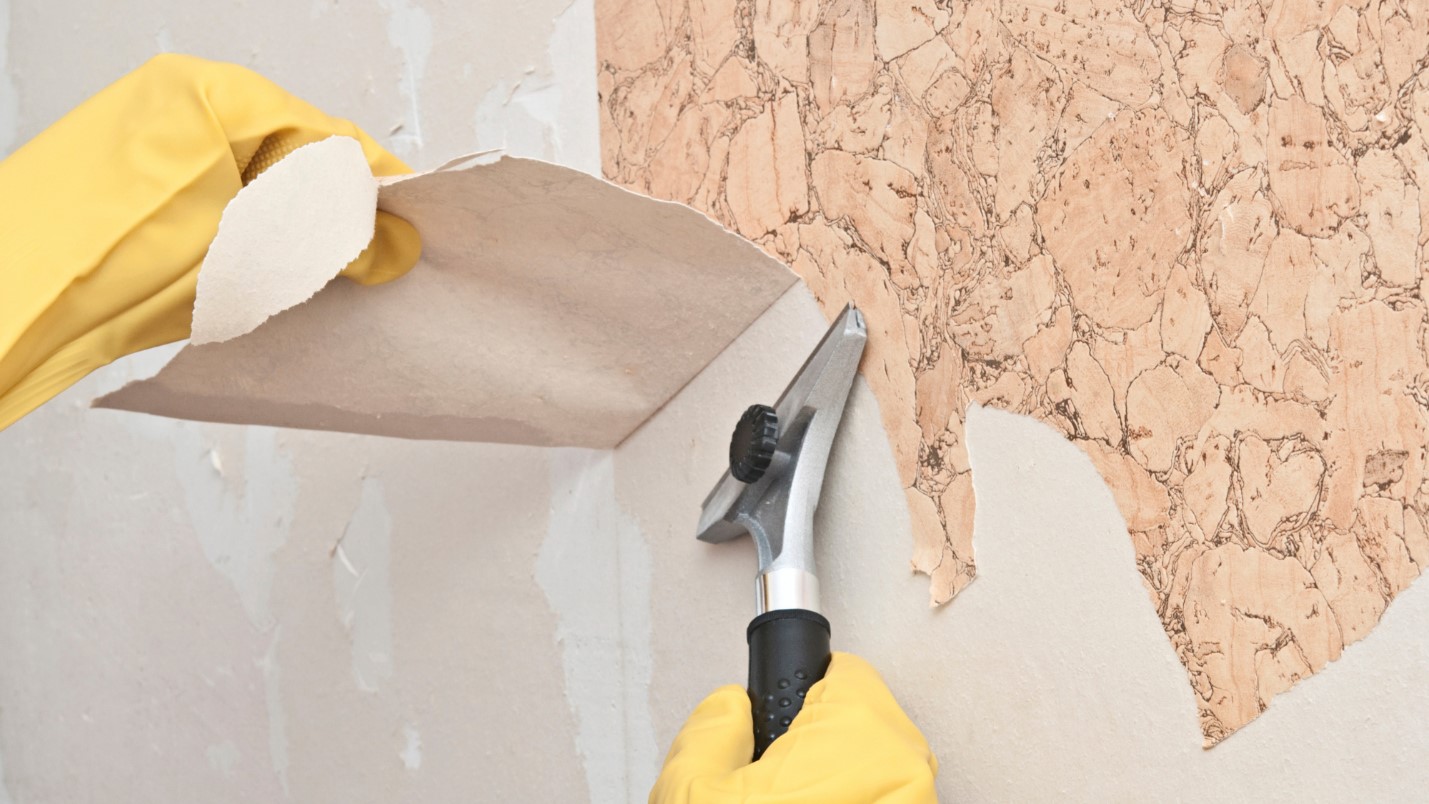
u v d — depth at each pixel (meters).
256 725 1.09
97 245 0.54
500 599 0.87
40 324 0.53
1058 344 0.56
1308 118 0.48
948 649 0.59
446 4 0.94
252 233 0.50
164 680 1.21
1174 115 0.52
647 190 0.78
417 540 0.94
